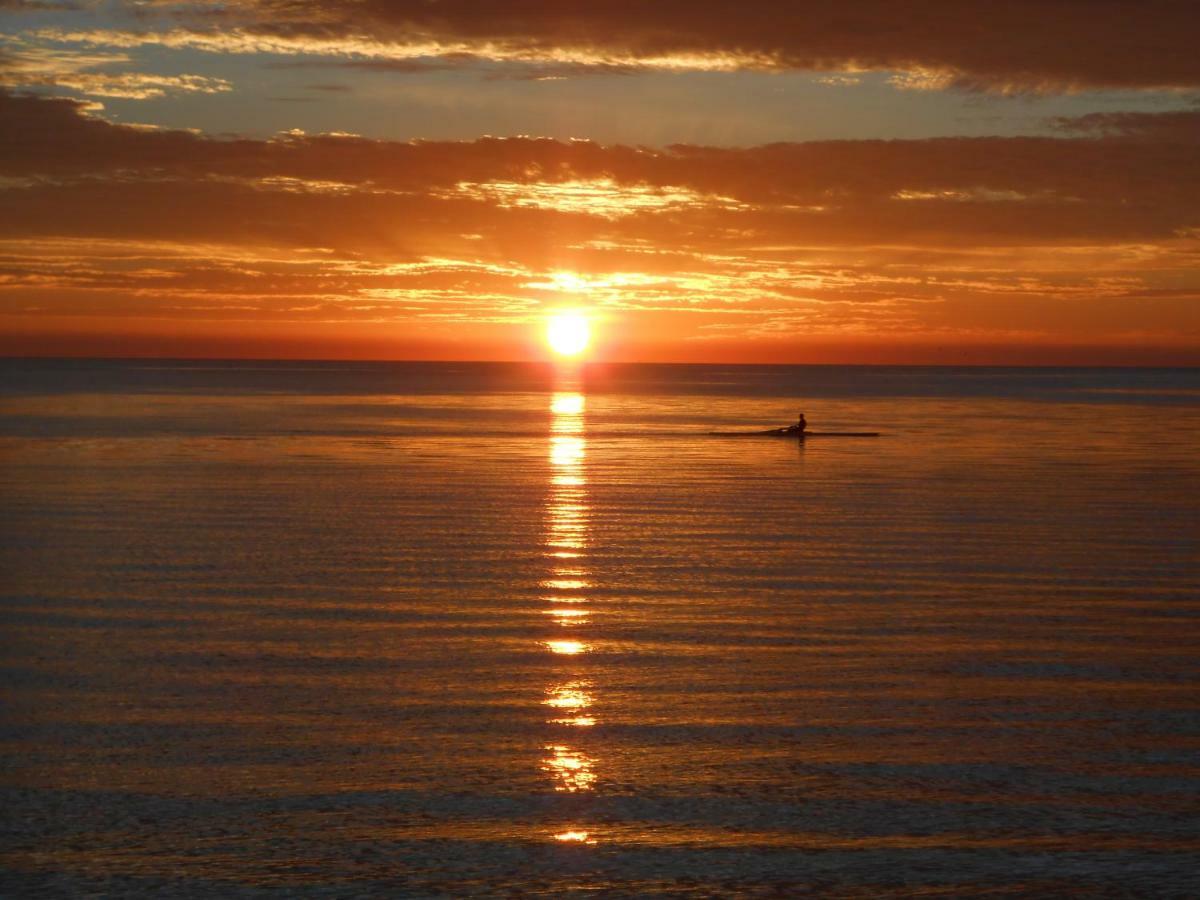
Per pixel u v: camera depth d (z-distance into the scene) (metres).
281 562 27.64
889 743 15.41
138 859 12.13
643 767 14.60
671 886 11.70
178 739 15.37
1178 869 12.01
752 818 13.17
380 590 24.48
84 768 14.37
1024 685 17.91
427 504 38.69
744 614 22.48
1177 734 15.74
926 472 50.25
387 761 14.70
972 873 11.95
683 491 42.91
